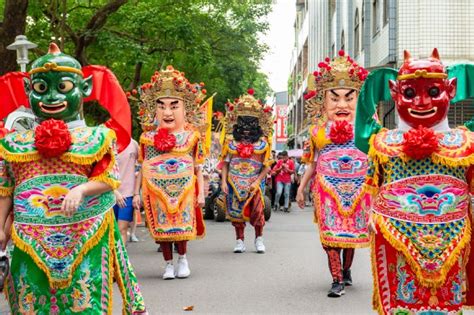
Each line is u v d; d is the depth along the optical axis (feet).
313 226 50.78
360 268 30.22
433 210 15.28
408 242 15.26
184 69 72.90
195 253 35.76
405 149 15.30
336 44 107.14
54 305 14.71
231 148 35.58
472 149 15.26
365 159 24.68
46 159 14.83
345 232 24.45
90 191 14.69
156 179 27.73
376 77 17.38
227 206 36.06
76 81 15.38
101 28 54.29
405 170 15.53
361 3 82.74
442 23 62.39
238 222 35.99
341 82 25.11
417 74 15.40
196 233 28.35
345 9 97.09
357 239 24.41
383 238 15.75
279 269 30.27
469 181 15.74
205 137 30.07
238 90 86.12
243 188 35.47
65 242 14.71
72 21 62.95
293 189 77.46
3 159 14.92
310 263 31.99
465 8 62.23
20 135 14.99
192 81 76.59
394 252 15.58
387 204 15.64
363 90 17.43
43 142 14.53
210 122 30.66
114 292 25.11
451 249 15.12
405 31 63.05
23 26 39.50
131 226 41.09
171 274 27.89
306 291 25.14
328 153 25.03
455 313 15.21
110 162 15.11
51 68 15.02
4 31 39.11
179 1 61.67
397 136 15.87
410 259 15.17
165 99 27.81
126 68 70.28
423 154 15.23
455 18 62.39
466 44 62.28
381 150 15.76
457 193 15.34
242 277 28.19
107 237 15.33
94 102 61.11
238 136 35.53
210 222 55.06
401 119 16.07
